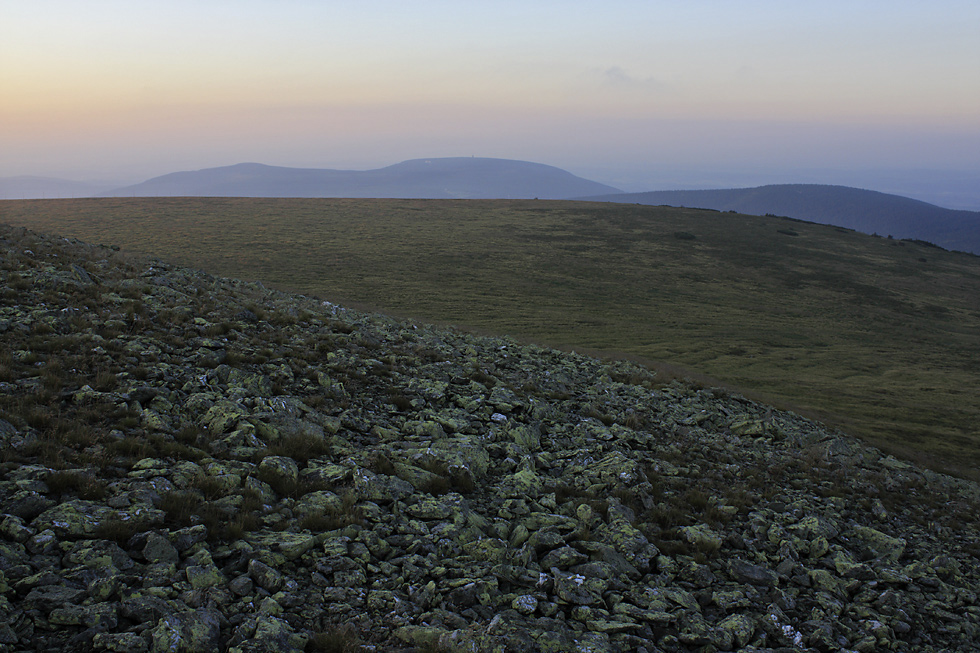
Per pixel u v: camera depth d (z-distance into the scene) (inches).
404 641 253.8
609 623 290.2
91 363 481.7
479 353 1005.2
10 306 587.8
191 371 529.7
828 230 5753.0
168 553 268.8
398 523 358.0
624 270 3816.4
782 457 741.3
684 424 828.0
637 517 448.1
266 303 947.3
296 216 4906.5
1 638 198.4
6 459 309.3
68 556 249.3
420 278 3176.7
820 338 2792.8
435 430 542.3
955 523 603.2
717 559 402.3
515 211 5826.8
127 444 359.9
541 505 436.8
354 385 619.5
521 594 305.7
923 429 1445.6
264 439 435.2
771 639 319.3
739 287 3686.0
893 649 335.3
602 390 924.6
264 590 268.1
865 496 641.6
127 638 211.2
